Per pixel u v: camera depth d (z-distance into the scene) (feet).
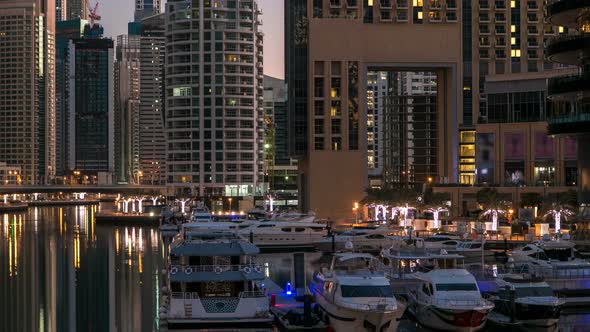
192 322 198.90
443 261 226.79
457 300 193.36
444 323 191.93
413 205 540.52
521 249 283.38
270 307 218.59
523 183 558.56
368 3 634.43
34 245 469.98
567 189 531.09
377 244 371.56
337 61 597.93
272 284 269.03
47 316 237.86
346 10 613.93
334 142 596.70
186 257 223.10
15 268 352.69
